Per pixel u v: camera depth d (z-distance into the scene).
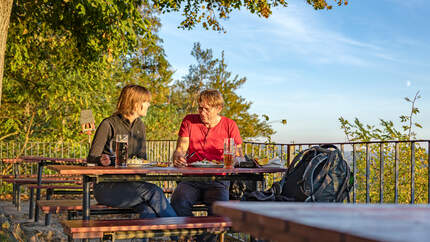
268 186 5.05
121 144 3.26
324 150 3.35
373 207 1.00
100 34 8.42
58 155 11.39
